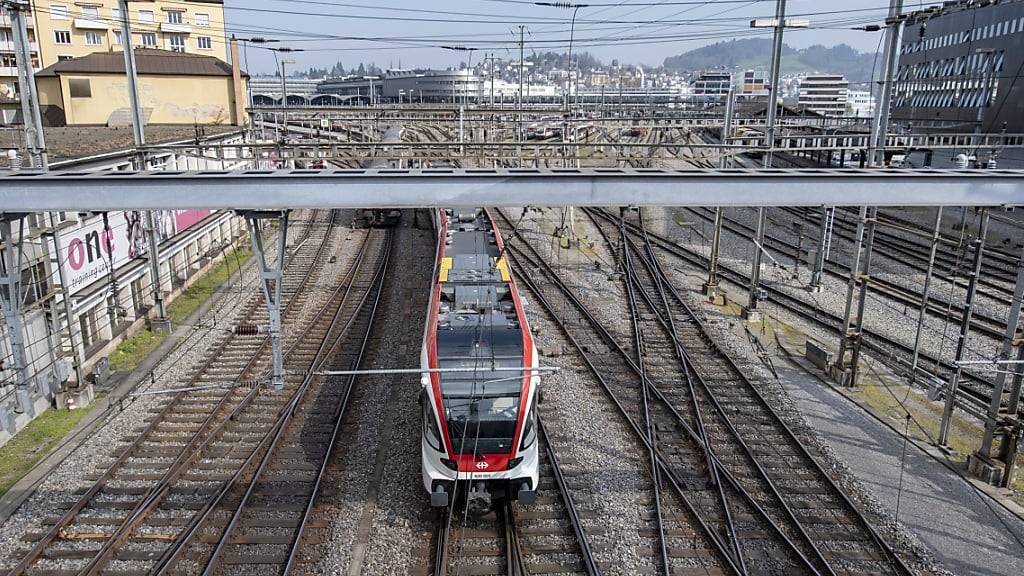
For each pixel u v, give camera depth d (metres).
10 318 10.23
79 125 38.47
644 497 13.42
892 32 17.94
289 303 24.94
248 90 44.19
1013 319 13.77
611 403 17.36
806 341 21.50
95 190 8.90
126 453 14.32
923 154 45.56
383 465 14.42
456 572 11.24
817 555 11.73
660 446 15.36
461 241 21.19
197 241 28.88
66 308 17.41
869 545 12.16
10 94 56.12
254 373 18.81
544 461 14.66
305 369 19.23
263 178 8.95
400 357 20.27
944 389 15.88
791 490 13.75
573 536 12.23
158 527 12.24
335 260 31.45
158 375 18.66
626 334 22.28
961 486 14.05
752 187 9.37
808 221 40.03
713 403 17.41
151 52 40.84
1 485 13.45
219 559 11.46
